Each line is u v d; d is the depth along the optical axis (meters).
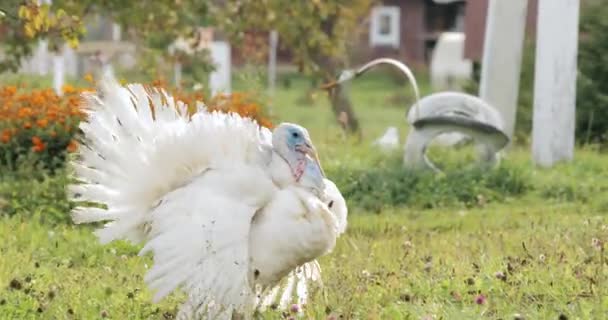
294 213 9.69
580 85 25.75
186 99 18.53
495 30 22.41
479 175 18.11
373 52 61.00
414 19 61.25
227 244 9.50
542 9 20.09
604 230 13.09
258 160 9.98
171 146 9.80
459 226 15.72
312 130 31.42
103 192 10.00
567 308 10.32
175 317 10.14
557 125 20.05
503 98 22.47
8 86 19.16
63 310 10.50
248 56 25.64
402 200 17.48
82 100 10.27
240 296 9.52
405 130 34.28
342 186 17.66
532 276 11.29
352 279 11.34
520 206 17.27
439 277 11.48
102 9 23.03
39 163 16.91
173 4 23.03
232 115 10.02
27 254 12.92
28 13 14.29
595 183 18.25
